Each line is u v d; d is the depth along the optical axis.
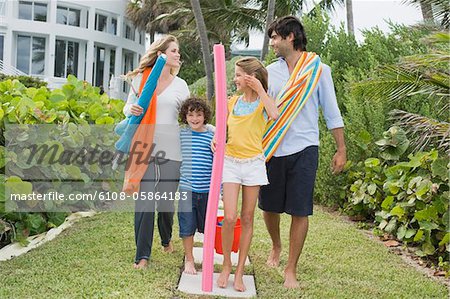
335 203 8.03
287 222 6.91
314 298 4.21
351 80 7.92
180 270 4.76
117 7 33.28
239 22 19.19
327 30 9.52
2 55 29.27
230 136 4.36
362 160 7.68
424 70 5.73
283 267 4.99
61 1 30.44
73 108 7.09
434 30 8.03
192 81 31.97
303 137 4.57
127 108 4.81
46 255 4.95
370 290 4.46
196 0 16.53
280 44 4.66
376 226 6.96
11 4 29.11
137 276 4.42
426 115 7.18
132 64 36.56
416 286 4.64
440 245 5.44
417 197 5.61
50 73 30.12
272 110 4.24
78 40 31.45
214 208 4.12
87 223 6.32
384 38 9.06
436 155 5.77
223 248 4.38
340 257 5.42
